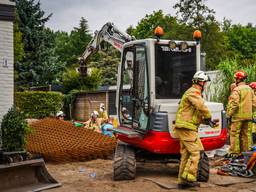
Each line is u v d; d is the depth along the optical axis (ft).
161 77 28.78
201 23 164.96
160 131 27.50
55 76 126.72
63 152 37.09
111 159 39.37
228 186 27.66
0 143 32.81
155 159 31.58
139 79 29.58
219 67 49.01
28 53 124.16
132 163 28.76
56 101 94.43
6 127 32.48
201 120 26.32
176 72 29.14
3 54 34.96
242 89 34.47
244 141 34.96
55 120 41.81
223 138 28.86
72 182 28.60
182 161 26.61
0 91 34.81
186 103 26.20
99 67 147.54
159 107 27.76
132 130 30.09
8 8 35.09
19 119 32.83
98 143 38.88
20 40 117.39
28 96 91.97
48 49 126.52
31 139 38.93
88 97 100.89
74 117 104.37
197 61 29.68
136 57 29.86
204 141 28.09
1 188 24.67
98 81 111.86
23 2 123.85
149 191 25.76
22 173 26.16
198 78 25.95
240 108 34.45
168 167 34.88
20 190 25.25
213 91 49.08
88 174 31.91
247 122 34.73
